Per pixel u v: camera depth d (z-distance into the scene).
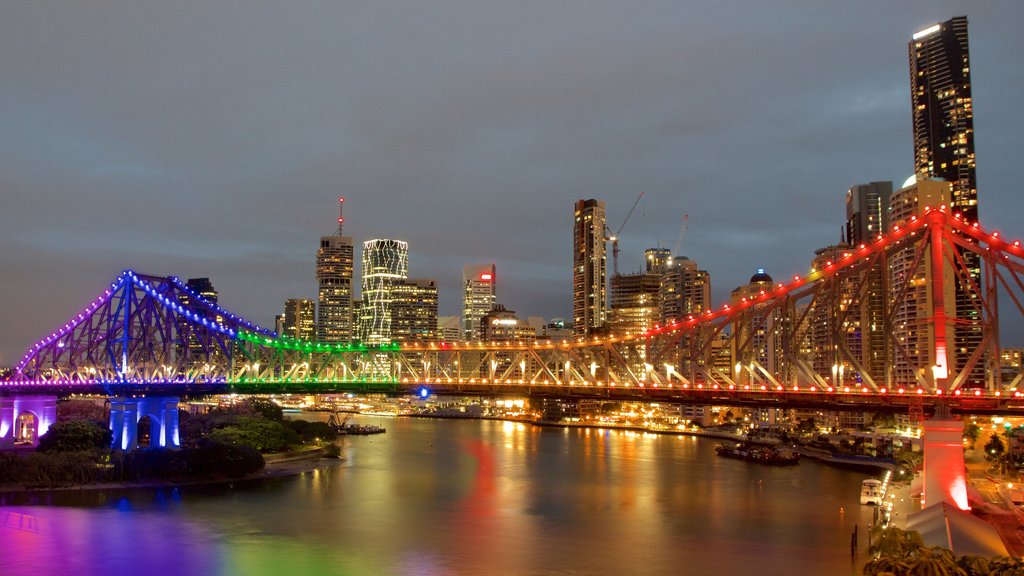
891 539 102.25
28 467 190.38
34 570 120.75
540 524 156.25
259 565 123.88
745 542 141.38
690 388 158.62
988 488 179.38
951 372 195.75
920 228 141.62
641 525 156.12
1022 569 88.56
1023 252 133.38
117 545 135.38
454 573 119.94
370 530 148.75
